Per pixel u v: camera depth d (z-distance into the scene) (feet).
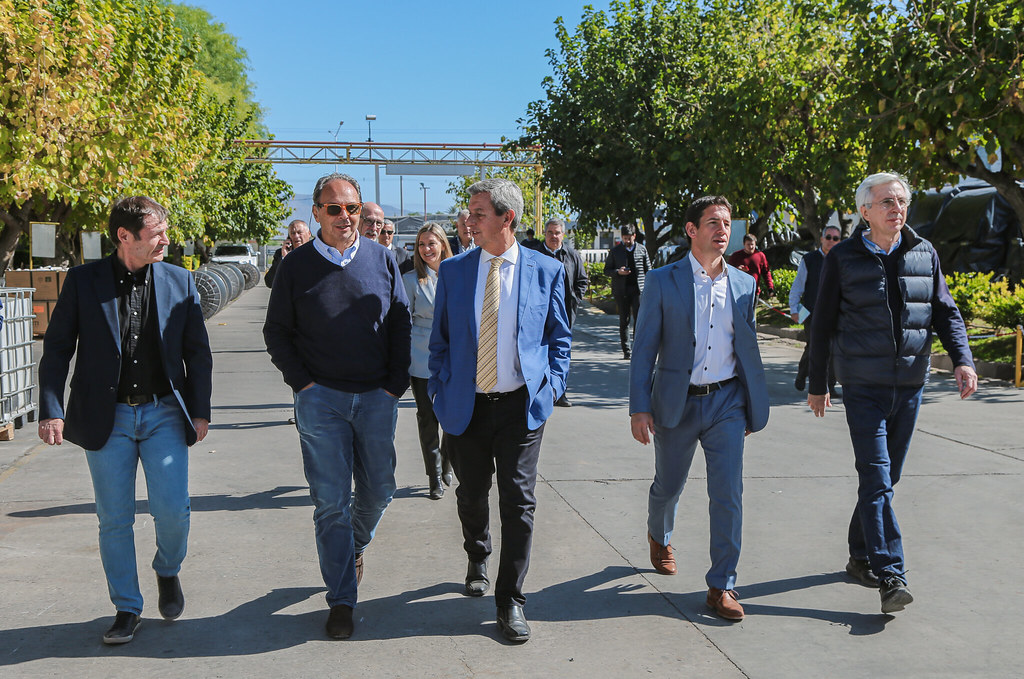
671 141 76.18
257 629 12.69
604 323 69.26
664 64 78.48
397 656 11.85
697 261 13.52
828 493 19.77
